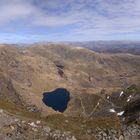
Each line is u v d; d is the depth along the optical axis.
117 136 45.78
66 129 44.31
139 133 47.06
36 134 38.47
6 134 36.31
